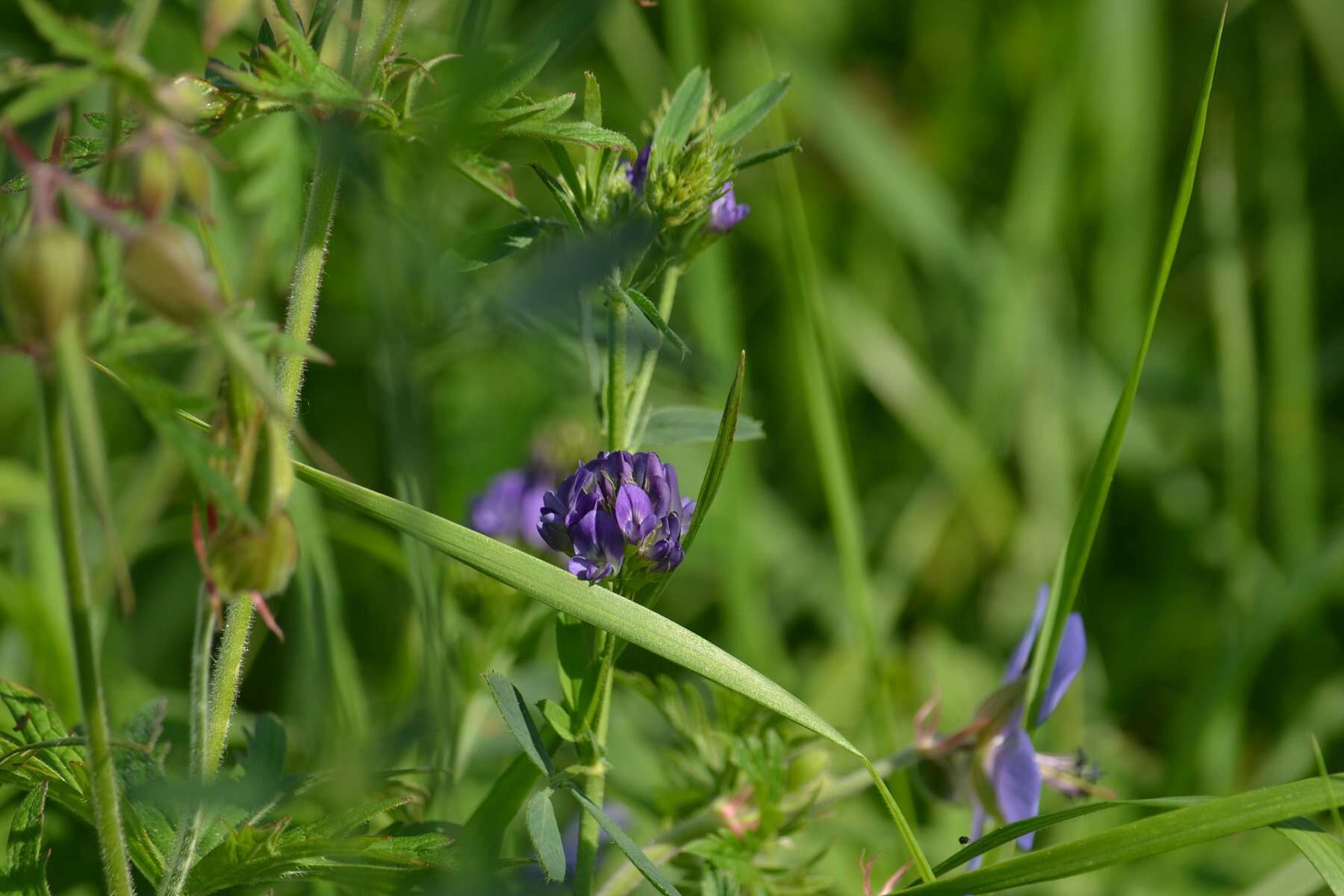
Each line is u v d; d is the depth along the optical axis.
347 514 0.89
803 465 1.14
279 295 0.90
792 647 1.05
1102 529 1.15
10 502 0.86
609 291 0.74
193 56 0.88
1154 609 1.11
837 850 0.87
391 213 0.72
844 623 1.05
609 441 0.76
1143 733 1.06
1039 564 1.13
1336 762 1.01
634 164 0.75
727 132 0.76
